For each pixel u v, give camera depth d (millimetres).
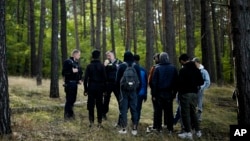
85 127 9055
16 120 9148
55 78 14516
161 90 8844
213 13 25500
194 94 8625
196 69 8695
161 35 38688
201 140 8664
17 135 7430
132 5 36531
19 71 32312
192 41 15258
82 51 35000
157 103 8961
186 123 8602
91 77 9234
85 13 37531
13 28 28312
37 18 31266
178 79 8656
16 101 12438
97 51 9352
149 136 8562
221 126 11734
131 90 8594
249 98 7082
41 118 10031
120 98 8773
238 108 7281
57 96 14500
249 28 7102
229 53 33688
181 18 37156
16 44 28797
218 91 19297
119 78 8797
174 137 8617
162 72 8828
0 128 7246
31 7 25047
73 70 10141
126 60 8836
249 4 7148
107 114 11969
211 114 13977
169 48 16094
